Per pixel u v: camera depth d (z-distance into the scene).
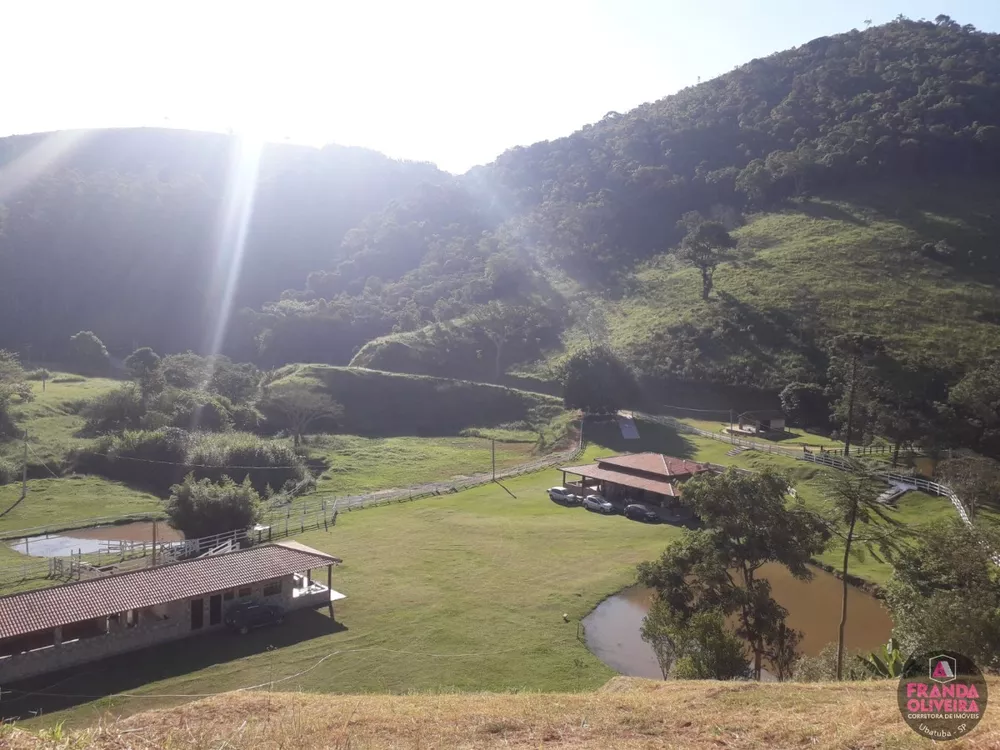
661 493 50.41
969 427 64.19
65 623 26.66
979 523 29.17
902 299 86.94
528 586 36.62
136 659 27.69
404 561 40.44
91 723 22.17
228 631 30.61
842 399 68.31
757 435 69.88
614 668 27.78
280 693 17.34
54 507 53.47
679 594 27.20
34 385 88.94
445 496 57.72
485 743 11.96
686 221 127.81
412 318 117.69
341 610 33.12
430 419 89.38
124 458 63.56
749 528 26.75
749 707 13.55
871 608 34.66
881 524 34.84
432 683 25.64
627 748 11.34
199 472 62.19
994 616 19.47
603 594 35.94
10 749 8.85
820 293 90.62
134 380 83.25
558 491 55.88
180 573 30.95
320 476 66.00
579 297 117.50
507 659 27.97
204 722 13.62
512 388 96.06
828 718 12.17
